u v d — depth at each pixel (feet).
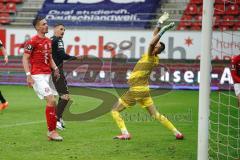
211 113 89.76
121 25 155.33
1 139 62.03
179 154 54.44
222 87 130.52
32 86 61.16
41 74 60.75
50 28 148.05
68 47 143.64
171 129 63.87
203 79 45.09
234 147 59.67
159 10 158.40
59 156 52.34
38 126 73.00
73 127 73.00
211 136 66.90
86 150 55.72
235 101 107.55
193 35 136.26
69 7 162.50
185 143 61.00
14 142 59.98
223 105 100.32
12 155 52.54
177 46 136.98
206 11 44.78
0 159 50.62
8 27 146.30
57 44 70.13
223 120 82.12
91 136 65.26
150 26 151.64
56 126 64.49
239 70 63.10
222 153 55.98
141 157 52.60
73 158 51.44
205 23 44.83
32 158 51.24
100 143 60.23
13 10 167.73
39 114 86.58
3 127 71.77
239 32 106.73
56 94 69.92
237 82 63.10
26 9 167.22
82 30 142.61
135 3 159.74
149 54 61.57
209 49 44.86
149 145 59.41
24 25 159.33
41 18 60.80
